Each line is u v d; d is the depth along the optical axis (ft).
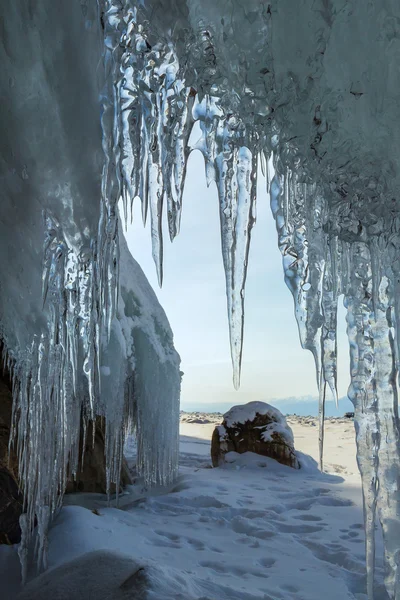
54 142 9.54
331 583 10.89
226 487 20.02
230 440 26.40
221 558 12.44
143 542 13.23
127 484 20.51
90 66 8.65
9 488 13.41
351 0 5.80
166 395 20.95
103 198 8.17
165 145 6.73
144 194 7.18
